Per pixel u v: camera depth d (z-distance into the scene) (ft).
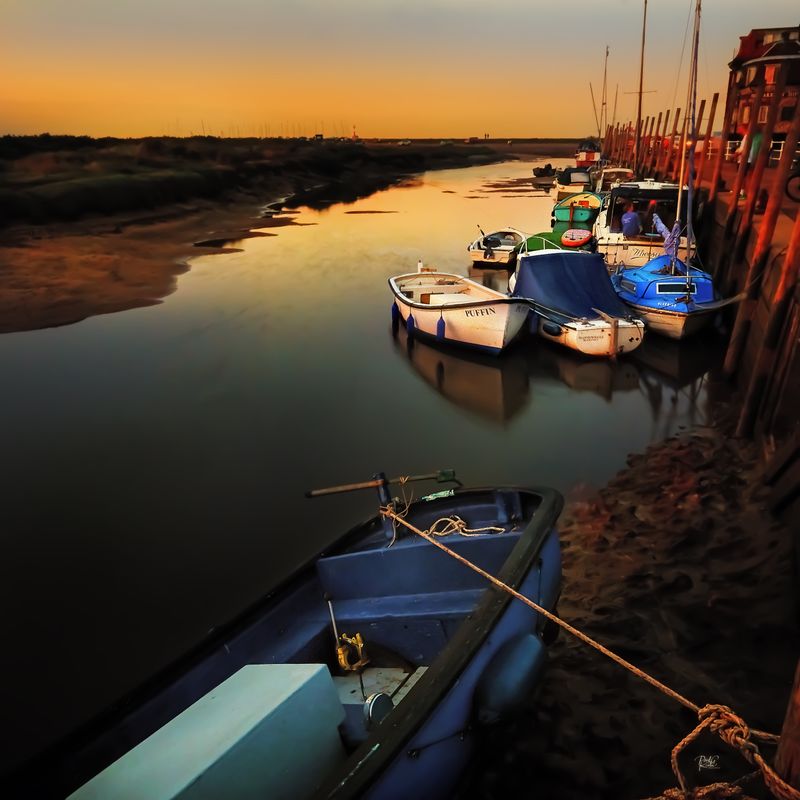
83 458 31.04
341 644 14.02
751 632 14.78
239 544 23.77
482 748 11.28
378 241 94.32
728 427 29.30
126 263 77.61
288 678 9.70
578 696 13.66
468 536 15.08
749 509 20.45
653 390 37.40
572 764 11.92
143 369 43.45
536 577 12.92
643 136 134.41
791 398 22.29
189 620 19.72
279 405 37.42
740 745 6.28
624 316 42.39
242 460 30.68
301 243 93.50
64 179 121.19
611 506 23.22
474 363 43.62
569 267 44.88
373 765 8.43
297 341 49.16
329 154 258.98
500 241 74.43
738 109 79.71
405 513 16.90
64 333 51.39
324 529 24.56
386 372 42.55
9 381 41.34
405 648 14.42
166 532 24.64
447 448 31.42
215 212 128.88
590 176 126.62
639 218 54.08
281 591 15.11
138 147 175.11
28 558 23.21
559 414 34.88
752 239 38.78
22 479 29.09
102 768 11.32
